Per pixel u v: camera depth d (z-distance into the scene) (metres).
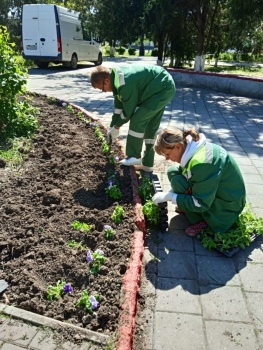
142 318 2.47
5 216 3.40
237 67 23.38
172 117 8.71
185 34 17.58
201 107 10.15
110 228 3.22
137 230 3.29
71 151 5.11
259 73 18.22
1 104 5.33
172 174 3.67
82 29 19.30
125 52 46.97
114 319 2.35
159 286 2.79
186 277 2.90
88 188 4.11
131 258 2.89
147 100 4.14
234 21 14.52
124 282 2.61
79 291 2.60
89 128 6.33
